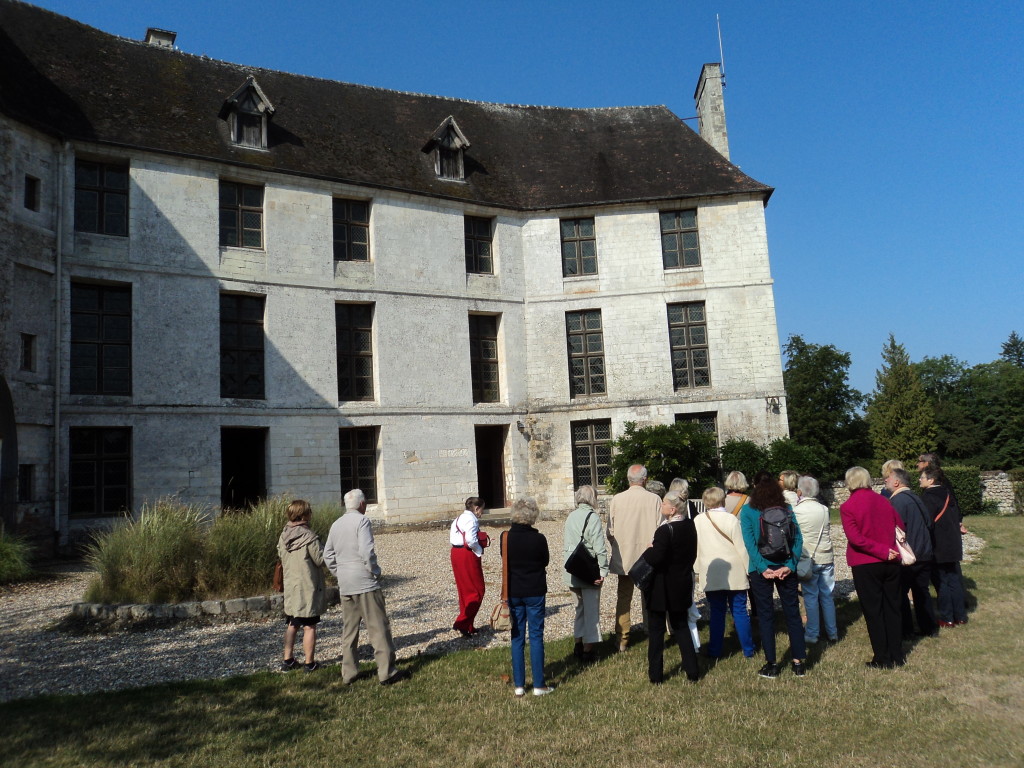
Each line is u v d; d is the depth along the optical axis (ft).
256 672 23.04
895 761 15.75
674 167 79.92
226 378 60.08
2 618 30.91
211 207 60.29
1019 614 27.53
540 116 87.30
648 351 74.95
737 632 23.75
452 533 27.58
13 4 60.75
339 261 66.80
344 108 76.18
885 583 22.45
